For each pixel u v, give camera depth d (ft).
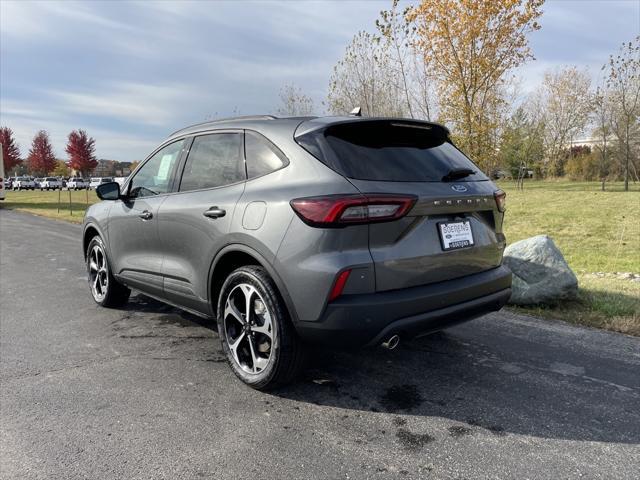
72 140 266.98
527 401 10.02
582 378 11.12
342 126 9.93
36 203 91.97
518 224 55.42
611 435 8.72
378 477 7.57
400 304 8.92
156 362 12.32
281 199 9.52
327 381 11.08
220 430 9.00
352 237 8.75
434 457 8.10
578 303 17.01
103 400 10.22
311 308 9.00
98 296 17.44
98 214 16.53
